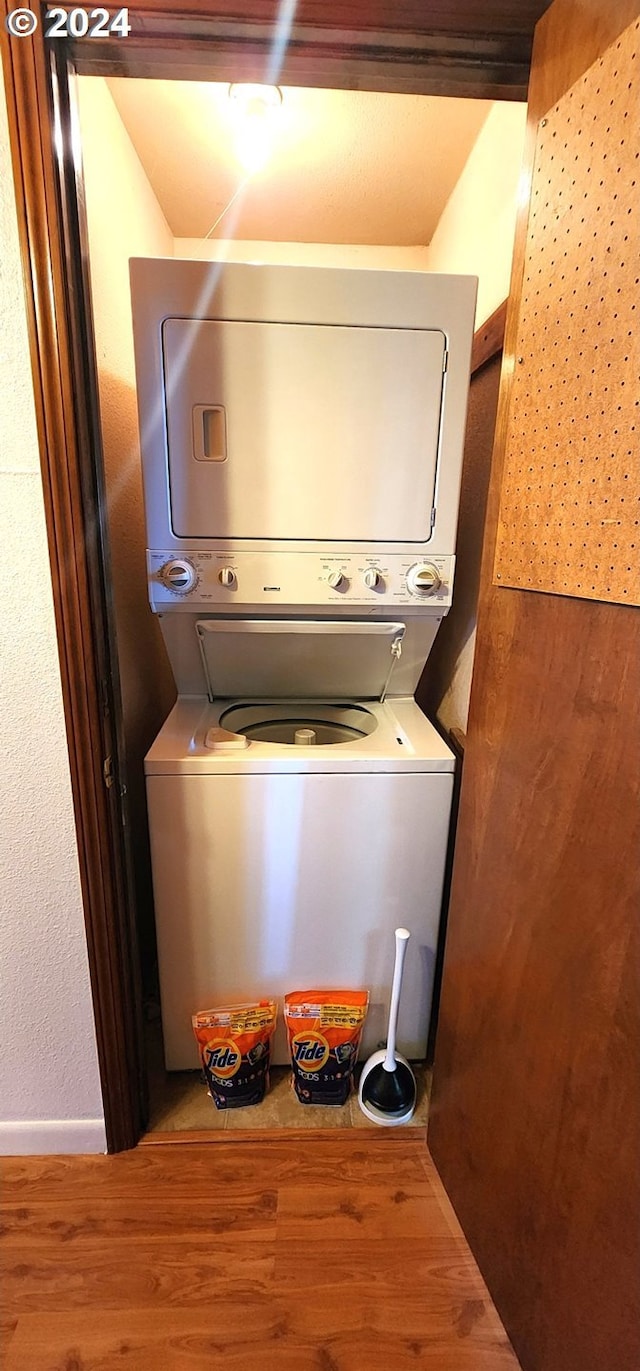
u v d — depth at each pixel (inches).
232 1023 58.2
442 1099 53.7
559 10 32.1
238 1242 49.0
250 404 51.1
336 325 49.9
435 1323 44.0
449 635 74.9
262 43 36.4
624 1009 29.3
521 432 37.3
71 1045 53.3
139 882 72.4
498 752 42.0
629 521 27.5
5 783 46.6
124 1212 51.0
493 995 43.6
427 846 57.5
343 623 59.7
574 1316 34.1
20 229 36.8
